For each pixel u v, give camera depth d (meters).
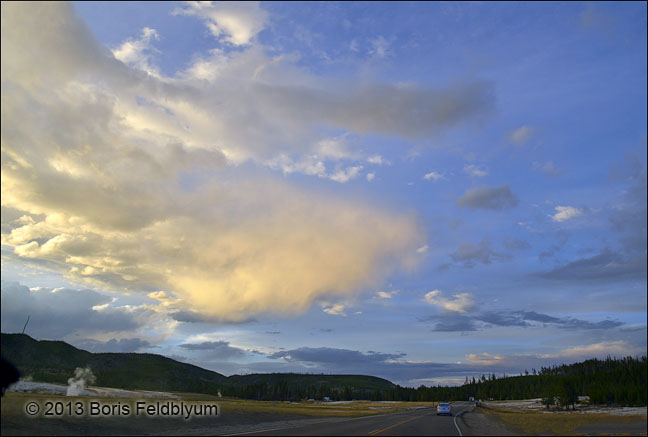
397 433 30.86
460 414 76.62
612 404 132.25
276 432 30.42
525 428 42.00
